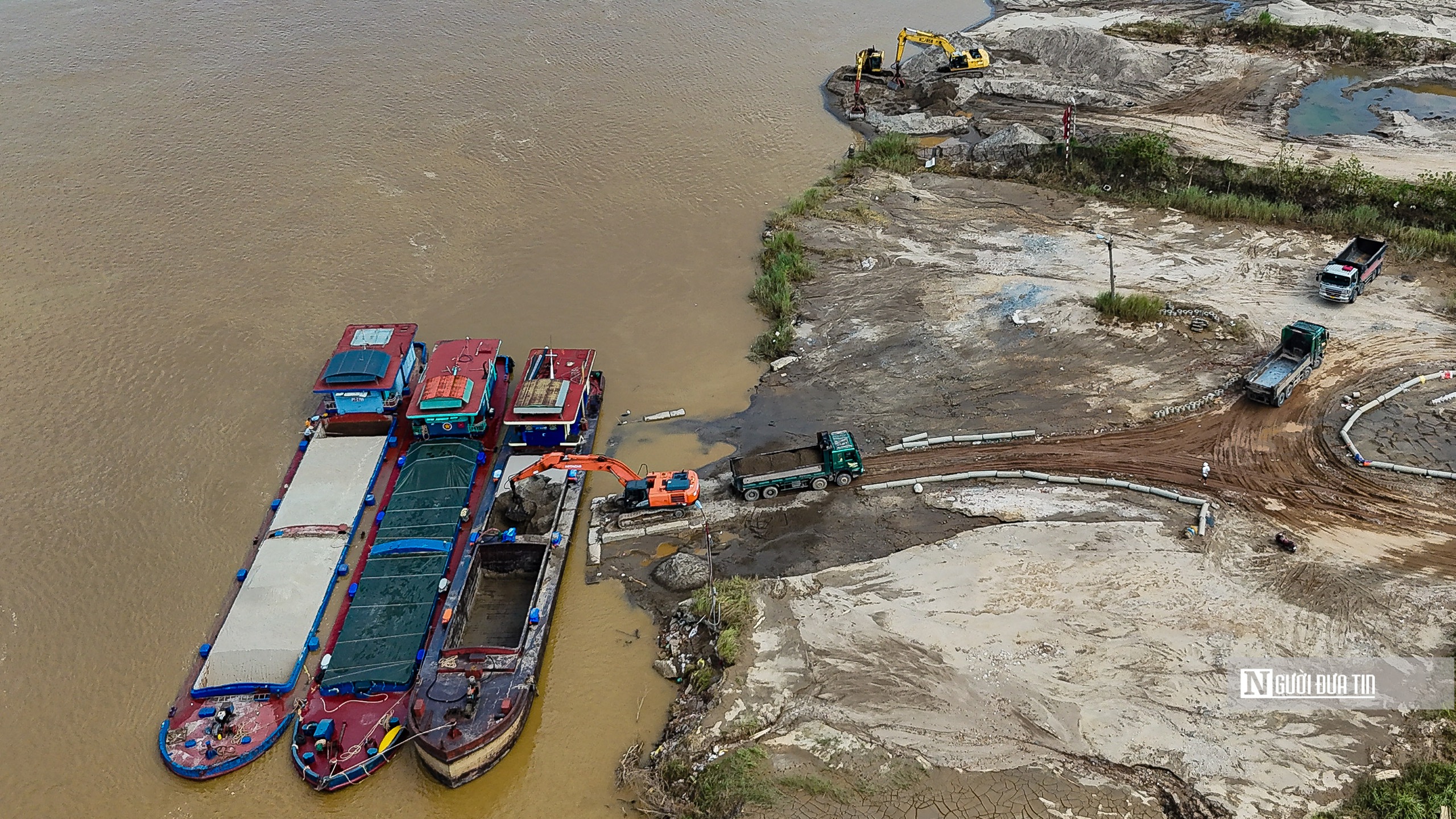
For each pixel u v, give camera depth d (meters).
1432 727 36.09
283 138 84.69
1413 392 52.94
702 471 51.75
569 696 40.78
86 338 61.09
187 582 45.75
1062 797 34.59
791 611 42.88
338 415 54.12
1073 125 84.00
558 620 43.94
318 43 102.50
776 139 86.94
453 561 46.22
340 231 72.50
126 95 90.81
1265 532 45.34
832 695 38.97
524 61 99.88
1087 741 36.59
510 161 82.31
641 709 40.31
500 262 69.81
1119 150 77.06
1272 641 39.94
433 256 70.25
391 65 98.06
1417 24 100.56
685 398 57.28
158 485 50.94
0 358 59.06
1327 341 57.25
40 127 85.00
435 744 36.41
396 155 82.69
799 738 37.31
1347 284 59.41
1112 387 55.50
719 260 70.19
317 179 78.88
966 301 63.56
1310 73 94.44
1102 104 90.44
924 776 35.53
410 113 89.19
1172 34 103.56
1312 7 105.69
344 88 93.38
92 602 44.69
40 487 50.59
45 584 45.50
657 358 60.50
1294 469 48.94
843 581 44.28
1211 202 71.75
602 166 81.94
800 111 92.06
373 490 50.28
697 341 62.00
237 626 42.19
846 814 34.19
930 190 78.44
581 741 39.09
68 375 58.12
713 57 102.69
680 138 86.62
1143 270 65.69
